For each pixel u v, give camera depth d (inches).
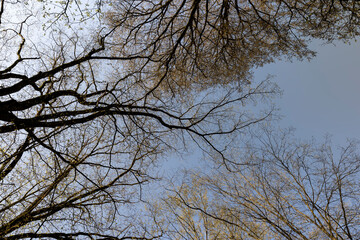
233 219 249.9
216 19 302.0
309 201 230.8
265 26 262.7
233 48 282.8
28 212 186.5
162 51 308.5
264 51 283.7
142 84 265.9
